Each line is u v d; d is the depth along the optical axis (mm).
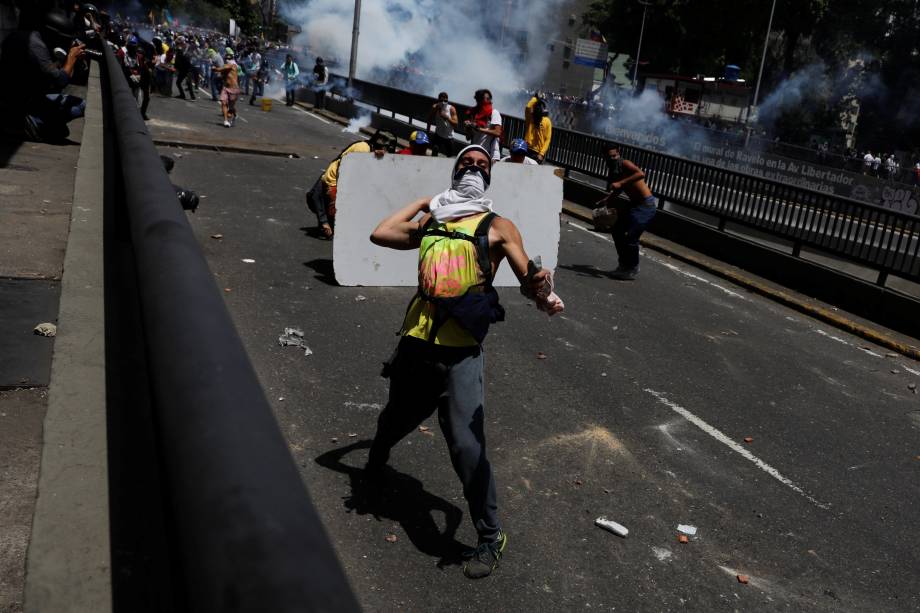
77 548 2355
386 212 7859
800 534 4328
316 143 18703
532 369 6242
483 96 15289
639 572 3750
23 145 9062
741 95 43719
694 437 5395
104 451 2891
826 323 9250
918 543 4426
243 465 1005
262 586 807
